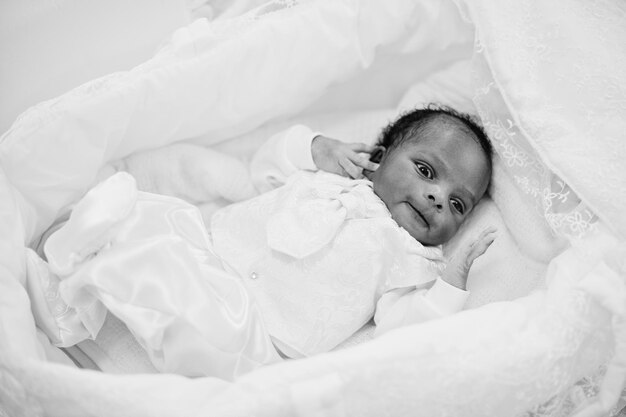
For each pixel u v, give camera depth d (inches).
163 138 59.0
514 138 55.4
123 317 46.3
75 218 48.3
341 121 68.6
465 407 39.7
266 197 58.7
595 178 46.9
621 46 51.1
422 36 62.1
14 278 44.1
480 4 54.9
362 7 59.3
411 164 56.6
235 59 57.6
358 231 54.6
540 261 55.6
